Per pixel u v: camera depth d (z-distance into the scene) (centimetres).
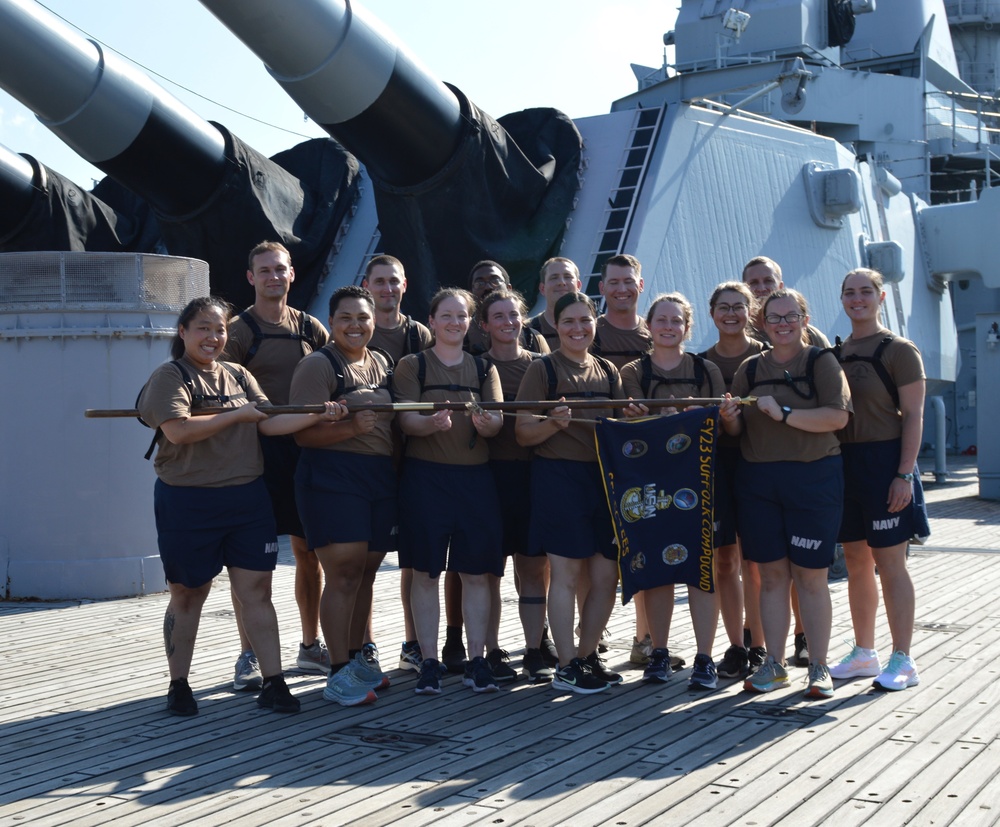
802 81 1309
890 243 1545
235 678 555
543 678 564
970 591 809
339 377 525
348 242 1314
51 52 950
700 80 1733
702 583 537
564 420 517
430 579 541
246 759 435
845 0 1992
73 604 810
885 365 536
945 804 368
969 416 2516
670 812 366
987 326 1562
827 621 520
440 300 549
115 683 570
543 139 1233
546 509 538
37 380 829
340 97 948
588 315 543
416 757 432
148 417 491
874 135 2016
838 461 525
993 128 2358
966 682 538
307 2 888
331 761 430
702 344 1226
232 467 504
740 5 1875
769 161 1394
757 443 528
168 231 1152
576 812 368
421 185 1052
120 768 425
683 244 1236
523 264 1163
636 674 580
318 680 577
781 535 527
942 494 1634
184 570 498
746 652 570
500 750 440
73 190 1224
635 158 1259
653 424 531
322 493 524
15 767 428
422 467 540
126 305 838
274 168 1202
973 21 2591
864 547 550
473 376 550
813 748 434
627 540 528
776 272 643
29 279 834
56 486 829
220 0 859
